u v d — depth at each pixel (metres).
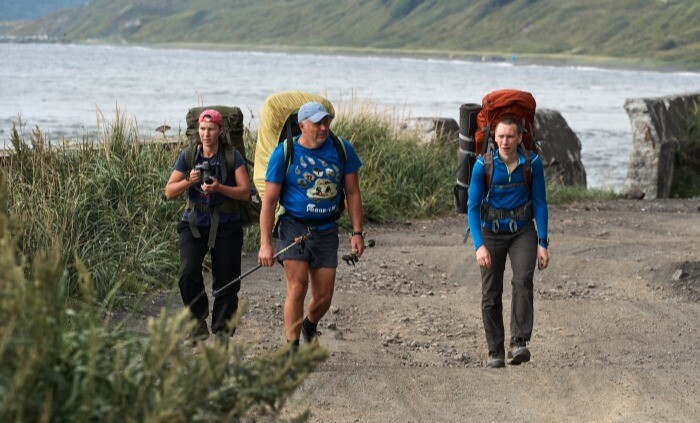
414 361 10.98
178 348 5.03
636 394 9.05
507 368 10.14
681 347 11.61
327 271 9.90
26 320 4.47
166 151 16.62
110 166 14.99
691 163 30.97
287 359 5.27
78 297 11.77
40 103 76.31
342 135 21.70
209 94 100.88
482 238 10.31
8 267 4.46
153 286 13.31
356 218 9.99
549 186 25.38
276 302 13.17
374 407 8.52
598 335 12.17
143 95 94.94
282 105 11.57
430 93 121.44
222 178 10.19
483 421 8.21
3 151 14.73
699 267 15.48
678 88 177.62
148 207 14.78
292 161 9.68
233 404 4.99
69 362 4.58
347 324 12.57
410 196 21.16
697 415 8.44
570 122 76.19
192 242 10.38
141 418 4.56
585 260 16.09
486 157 10.20
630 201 25.84
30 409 4.23
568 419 8.30
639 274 15.38
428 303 13.84
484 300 10.61
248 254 16.05
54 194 13.61
